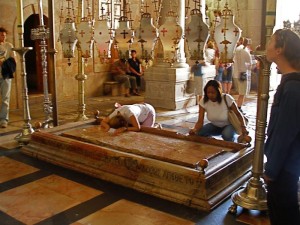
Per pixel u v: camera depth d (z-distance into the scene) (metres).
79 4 6.75
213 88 5.12
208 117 5.35
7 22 8.88
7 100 7.20
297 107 2.13
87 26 5.04
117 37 4.57
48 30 6.13
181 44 8.91
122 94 11.56
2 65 6.99
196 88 8.94
